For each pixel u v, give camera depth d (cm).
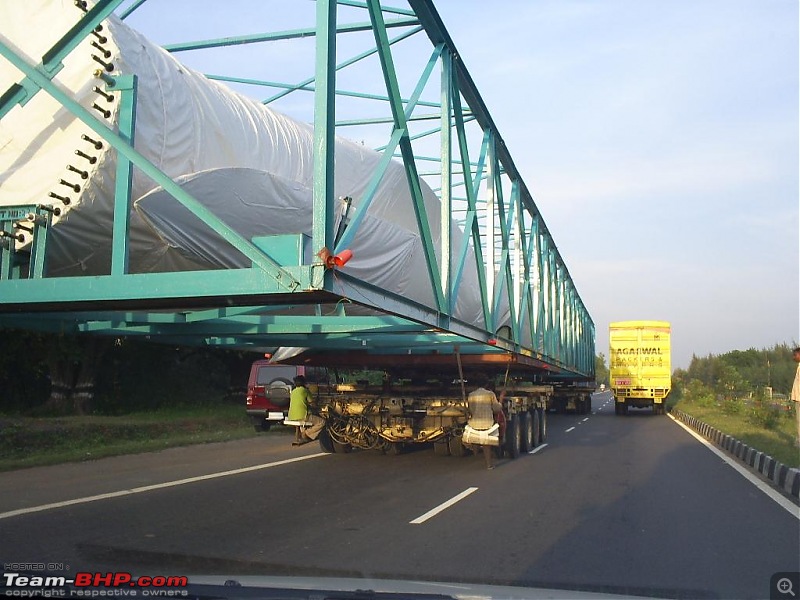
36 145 704
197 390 3156
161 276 609
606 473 1296
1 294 654
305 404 1456
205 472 1259
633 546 745
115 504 947
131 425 1939
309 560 671
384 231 1042
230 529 805
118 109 674
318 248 584
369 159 1130
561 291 2508
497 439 1319
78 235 709
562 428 2528
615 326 3603
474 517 887
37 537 747
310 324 1096
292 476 1219
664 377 3528
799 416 1338
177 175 731
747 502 1009
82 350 2312
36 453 1485
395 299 786
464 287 1475
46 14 711
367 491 1073
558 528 828
